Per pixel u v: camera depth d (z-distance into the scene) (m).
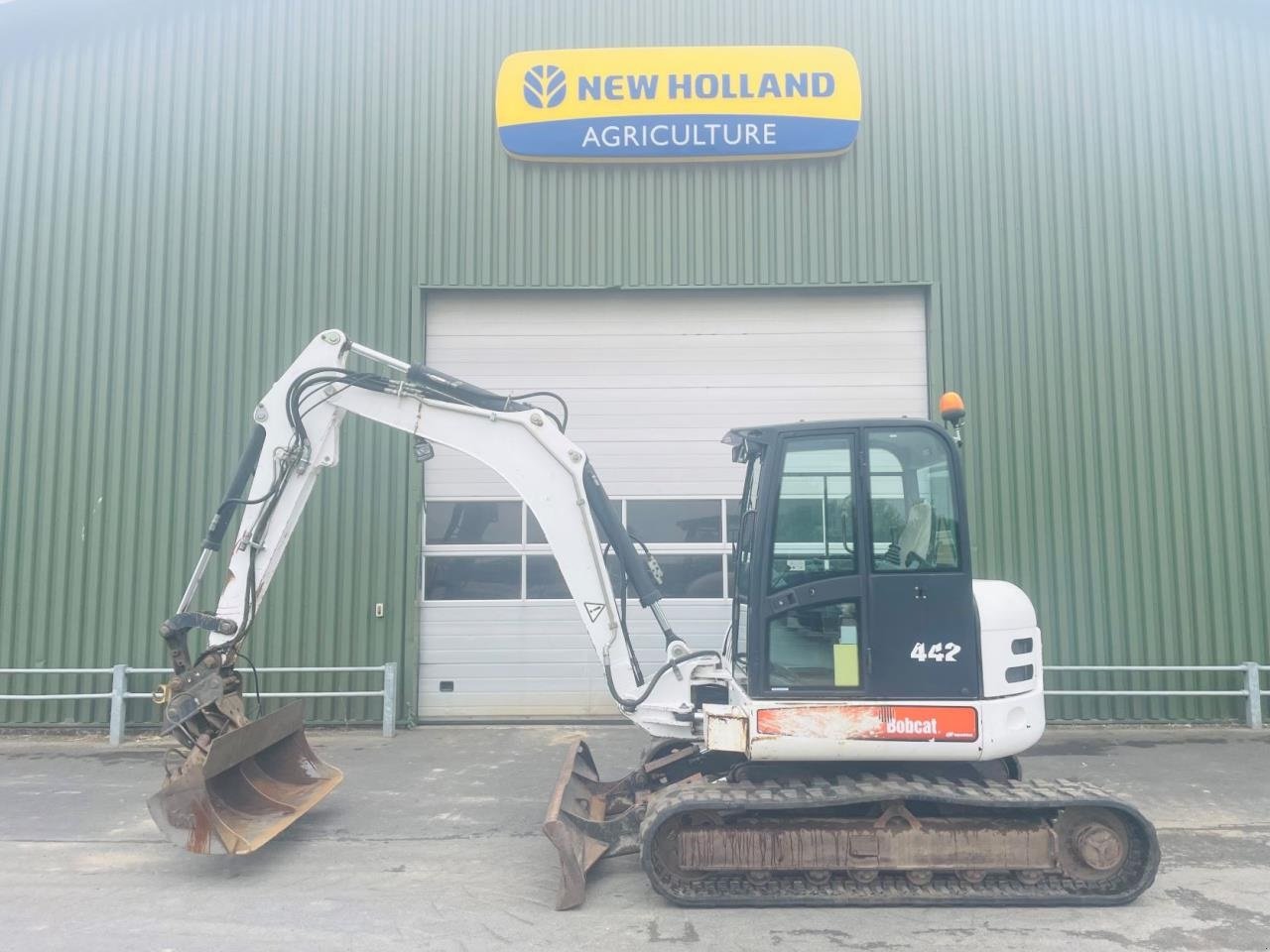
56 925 4.65
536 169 9.52
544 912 4.81
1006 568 9.23
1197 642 9.18
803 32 9.52
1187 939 4.43
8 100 9.70
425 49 9.60
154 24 9.67
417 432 5.91
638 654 9.33
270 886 5.20
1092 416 9.34
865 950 4.34
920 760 5.05
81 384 9.45
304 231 9.50
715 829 4.89
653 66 9.37
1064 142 9.52
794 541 5.24
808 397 9.57
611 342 9.64
